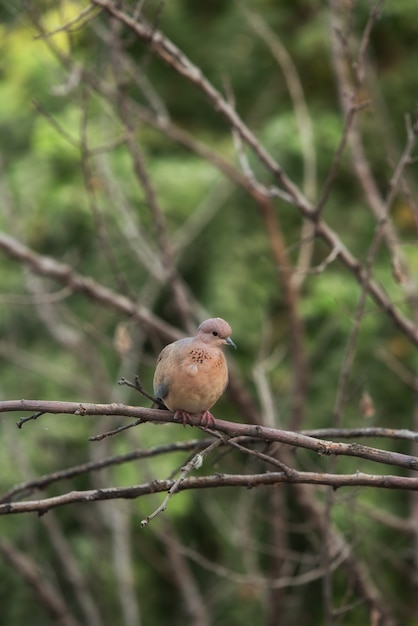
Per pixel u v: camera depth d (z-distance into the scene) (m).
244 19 15.89
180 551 10.77
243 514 11.95
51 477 7.17
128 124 10.30
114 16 8.35
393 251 9.51
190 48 16.27
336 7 10.95
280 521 11.51
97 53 13.34
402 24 15.55
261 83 16.22
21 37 14.66
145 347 16.19
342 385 8.05
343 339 15.15
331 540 10.78
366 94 14.05
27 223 15.26
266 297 15.33
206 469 14.84
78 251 15.12
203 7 16.47
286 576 11.98
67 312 11.27
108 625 14.52
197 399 6.64
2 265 15.60
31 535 14.22
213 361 6.70
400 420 15.05
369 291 9.14
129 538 14.35
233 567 15.04
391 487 5.68
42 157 14.42
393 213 15.77
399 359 15.19
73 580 13.23
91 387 14.12
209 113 16.47
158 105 11.38
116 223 14.77
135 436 13.22
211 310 15.18
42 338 15.98
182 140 11.36
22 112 15.41
